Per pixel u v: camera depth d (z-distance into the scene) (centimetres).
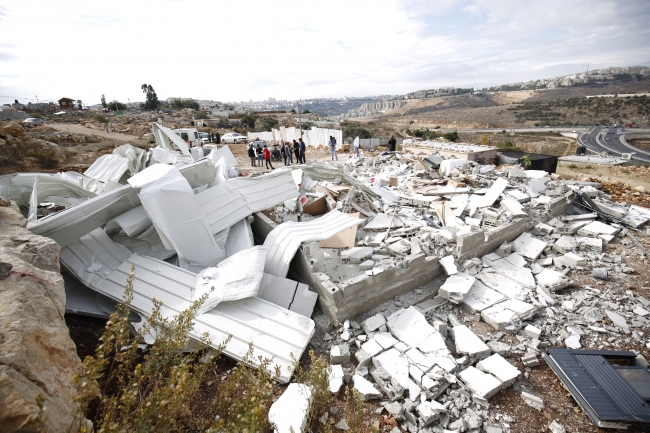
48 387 264
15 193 734
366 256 689
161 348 328
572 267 664
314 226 657
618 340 490
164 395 273
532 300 559
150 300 495
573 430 369
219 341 444
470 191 1027
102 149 1998
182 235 575
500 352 464
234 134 2997
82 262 541
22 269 333
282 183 836
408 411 377
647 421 359
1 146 1488
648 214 876
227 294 480
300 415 362
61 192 744
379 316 521
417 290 602
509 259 684
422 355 448
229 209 711
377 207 962
